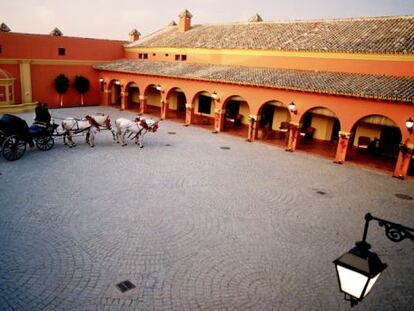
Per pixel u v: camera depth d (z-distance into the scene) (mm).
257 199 13859
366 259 3932
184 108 35250
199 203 13039
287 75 23406
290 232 11312
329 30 24953
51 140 18812
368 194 15414
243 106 29469
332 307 7887
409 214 13492
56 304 7344
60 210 11586
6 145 15867
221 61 28828
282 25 28297
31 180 13953
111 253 9359
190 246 10023
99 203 12352
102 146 20031
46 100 31953
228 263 9328
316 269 9336
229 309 7609
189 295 7953
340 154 20203
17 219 10789
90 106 34250
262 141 24250
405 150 17750
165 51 33031
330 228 11797
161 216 11734
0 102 28141
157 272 8695
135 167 16641
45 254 9102
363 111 19031
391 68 20172
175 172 16359
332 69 22641
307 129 25547
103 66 34094
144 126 20016
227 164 18328
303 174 17609
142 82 30938
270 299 8023
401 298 8406
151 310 7391
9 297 7449
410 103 17188
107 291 7859
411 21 22203
